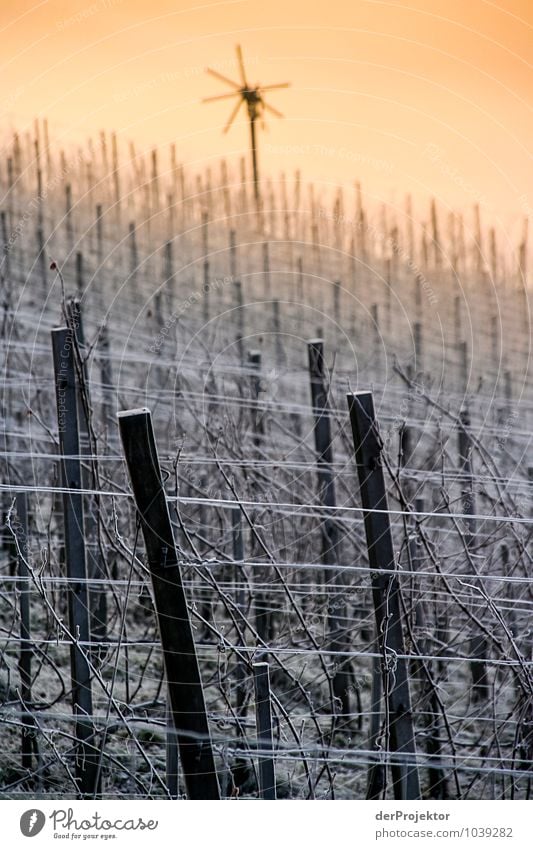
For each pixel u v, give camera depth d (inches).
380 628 354.9
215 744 386.0
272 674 537.6
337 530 573.6
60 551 544.4
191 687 279.1
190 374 729.0
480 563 518.6
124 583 399.9
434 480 545.3
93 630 485.7
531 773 368.2
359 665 583.5
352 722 518.6
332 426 665.6
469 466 567.5
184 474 577.9
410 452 612.7
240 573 534.3
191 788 280.8
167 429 647.8
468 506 516.1
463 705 498.9
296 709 516.1
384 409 682.2
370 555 355.3
